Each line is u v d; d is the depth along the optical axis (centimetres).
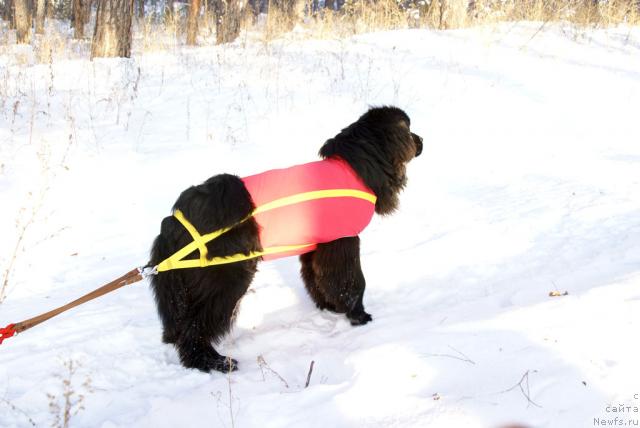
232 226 333
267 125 782
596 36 1120
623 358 271
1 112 773
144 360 359
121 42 1160
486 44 1060
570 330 304
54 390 324
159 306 351
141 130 759
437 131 778
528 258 461
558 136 751
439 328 344
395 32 1171
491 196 612
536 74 939
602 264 418
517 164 690
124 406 317
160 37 1355
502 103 846
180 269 342
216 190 335
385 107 414
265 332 396
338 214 368
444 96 868
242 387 321
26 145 670
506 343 305
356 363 320
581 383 257
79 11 1866
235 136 747
